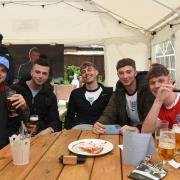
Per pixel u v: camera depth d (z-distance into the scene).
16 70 5.65
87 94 3.23
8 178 1.26
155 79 1.91
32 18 5.76
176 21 3.83
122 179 1.24
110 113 2.76
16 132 2.08
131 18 5.06
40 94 2.89
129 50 5.72
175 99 1.99
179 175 1.26
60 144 1.78
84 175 1.29
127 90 2.74
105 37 5.77
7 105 2.01
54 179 1.25
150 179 1.22
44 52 5.82
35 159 1.50
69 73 5.96
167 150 1.37
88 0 5.70
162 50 5.11
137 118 2.76
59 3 5.73
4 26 5.75
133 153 1.40
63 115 3.75
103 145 1.70
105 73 5.86
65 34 5.80
